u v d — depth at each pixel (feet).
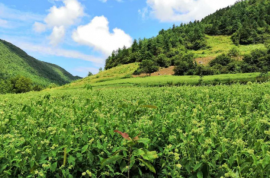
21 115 17.93
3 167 10.86
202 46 561.84
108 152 12.23
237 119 14.32
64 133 13.20
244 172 9.00
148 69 375.45
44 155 11.53
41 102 24.50
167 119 15.90
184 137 12.04
